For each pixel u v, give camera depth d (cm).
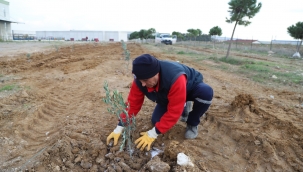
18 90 462
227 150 274
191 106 311
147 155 254
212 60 1185
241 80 689
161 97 240
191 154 254
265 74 783
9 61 835
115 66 864
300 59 1547
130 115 262
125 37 7456
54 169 232
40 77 614
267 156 259
